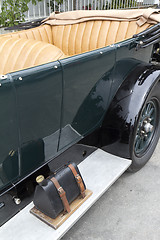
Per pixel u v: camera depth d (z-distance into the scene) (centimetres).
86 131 172
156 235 159
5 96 102
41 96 119
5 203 130
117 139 182
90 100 160
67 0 560
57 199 129
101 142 193
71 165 141
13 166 123
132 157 189
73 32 257
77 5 548
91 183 161
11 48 178
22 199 139
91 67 146
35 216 136
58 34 265
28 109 115
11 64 173
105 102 179
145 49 208
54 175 133
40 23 275
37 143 131
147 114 204
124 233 161
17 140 117
